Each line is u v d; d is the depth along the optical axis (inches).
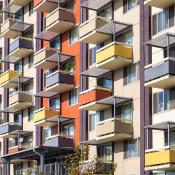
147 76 1684.3
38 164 2357.3
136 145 1801.2
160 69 1635.1
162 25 1740.9
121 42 1894.7
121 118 1841.8
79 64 2144.4
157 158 1605.6
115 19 1958.7
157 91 1731.1
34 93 2484.0
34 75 2506.2
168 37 1605.6
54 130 2290.8
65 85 2156.7
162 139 1695.4
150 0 1696.6
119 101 1879.9
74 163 1815.9
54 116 2218.3
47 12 2426.2
